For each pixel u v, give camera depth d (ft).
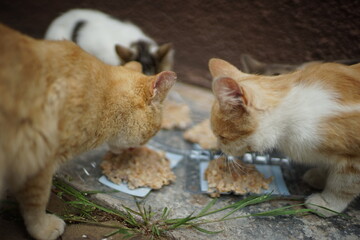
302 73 1.46
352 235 1.39
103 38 2.38
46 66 1.14
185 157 1.84
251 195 1.56
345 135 1.31
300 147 1.40
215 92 1.28
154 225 1.35
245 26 2.37
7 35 1.10
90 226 1.36
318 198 1.50
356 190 1.40
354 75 1.40
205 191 1.58
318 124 1.34
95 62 1.34
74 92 1.20
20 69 1.08
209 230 1.37
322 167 1.52
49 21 2.80
